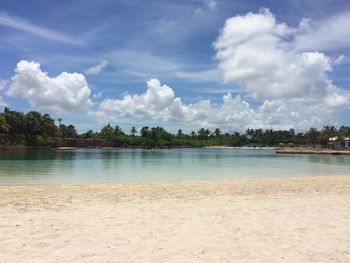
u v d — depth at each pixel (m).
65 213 12.16
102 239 8.92
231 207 13.50
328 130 172.75
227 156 96.94
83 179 29.42
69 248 8.17
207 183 22.98
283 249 8.25
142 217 11.52
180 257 7.66
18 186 21.16
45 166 44.88
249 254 7.87
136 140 195.00
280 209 13.09
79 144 171.50
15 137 125.81
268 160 73.50
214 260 7.48
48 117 145.00
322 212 12.52
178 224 10.58
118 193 17.62
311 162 65.19
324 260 7.52
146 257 7.63
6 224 10.43
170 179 30.08
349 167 49.78
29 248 8.13
